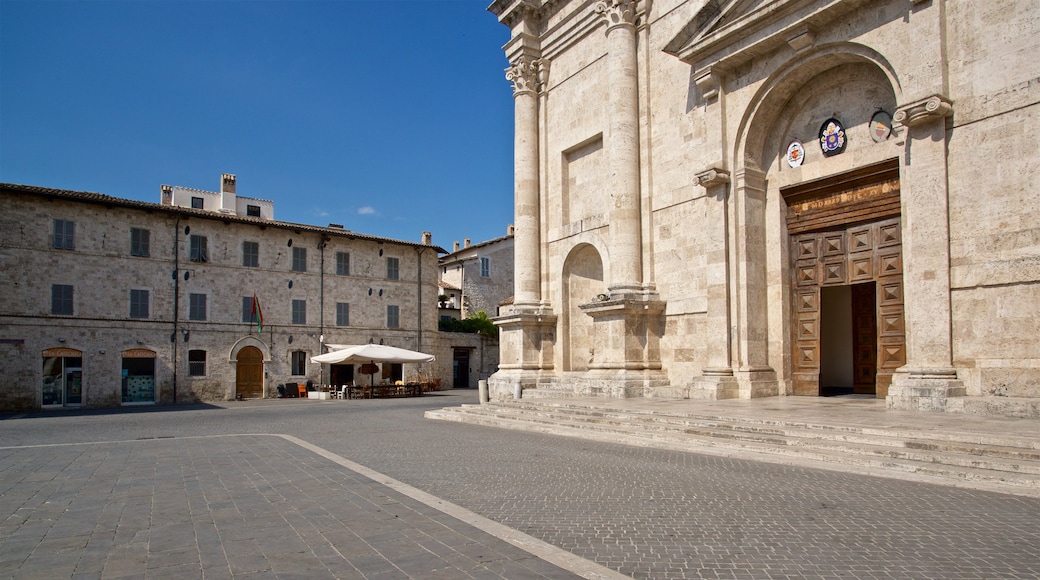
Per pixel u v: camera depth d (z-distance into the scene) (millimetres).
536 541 6246
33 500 8594
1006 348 13227
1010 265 13227
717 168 19375
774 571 5316
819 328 18703
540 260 27703
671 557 5734
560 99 27281
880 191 17266
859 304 19703
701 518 7051
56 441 16703
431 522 7051
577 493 8500
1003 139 13484
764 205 19875
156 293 41344
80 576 5379
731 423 12914
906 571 5242
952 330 14039
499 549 5992
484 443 14125
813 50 17422
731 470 9797
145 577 5324
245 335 44250
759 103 19016
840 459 9906
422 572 5352
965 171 14016
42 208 38188
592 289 26984
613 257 22734
